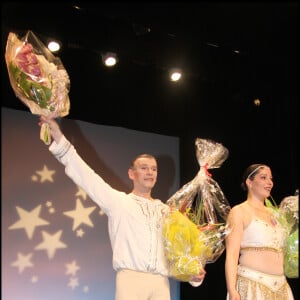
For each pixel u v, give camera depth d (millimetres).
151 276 3244
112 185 4551
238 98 4969
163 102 4820
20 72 3197
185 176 4910
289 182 4715
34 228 4117
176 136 4898
